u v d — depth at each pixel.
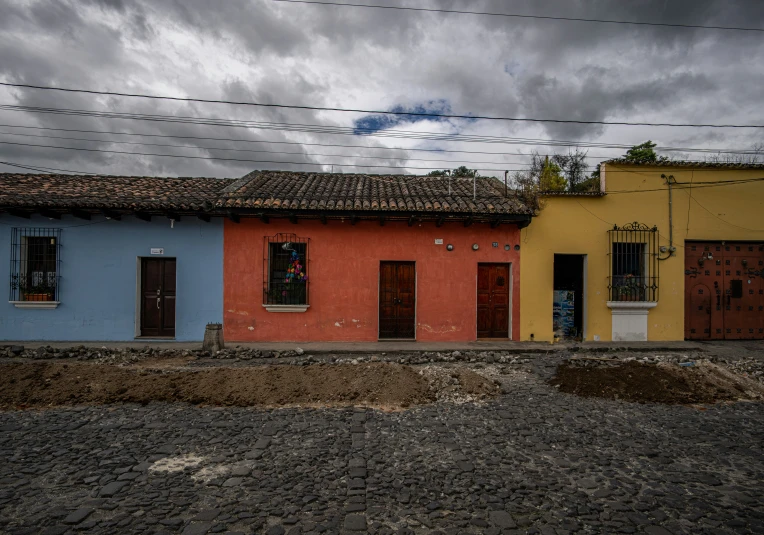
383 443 5.26
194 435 5.45
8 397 6.68
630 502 3.98
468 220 11.92
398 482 4.29
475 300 12.32
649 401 7.11
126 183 13.28
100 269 11.81
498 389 7.54
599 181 13.01
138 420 5.96
